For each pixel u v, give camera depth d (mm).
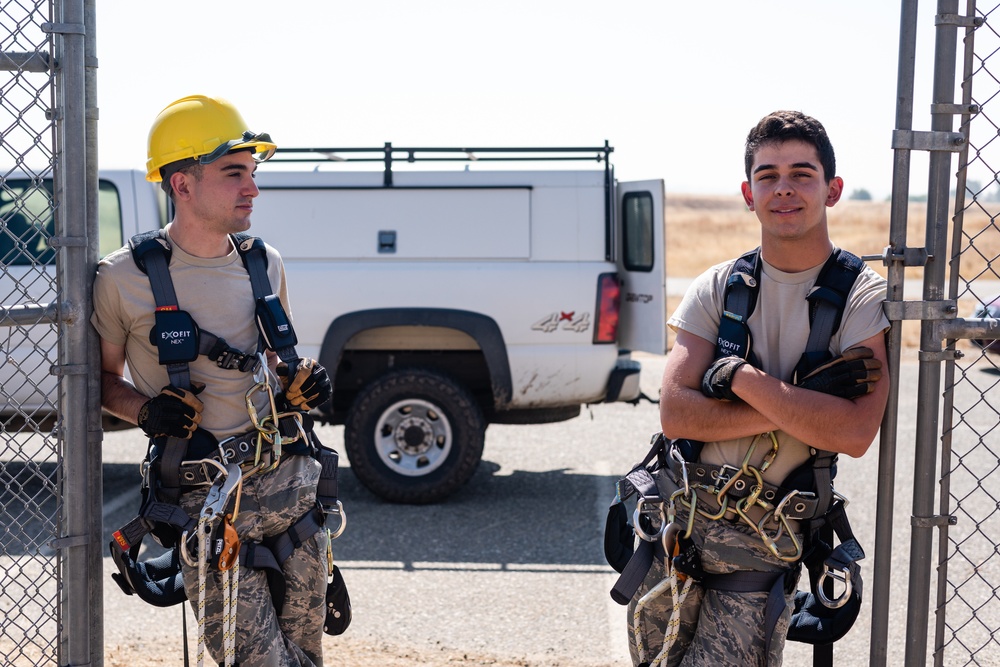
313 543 2680
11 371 6191
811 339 2383
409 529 5938
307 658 2656
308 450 2674
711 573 2479
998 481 7145
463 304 6324
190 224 2537
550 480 7211
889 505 2580
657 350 6250
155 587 2631
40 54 2535
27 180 6371
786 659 4125
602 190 6367
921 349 2553
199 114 2510
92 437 2672
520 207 6363
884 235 48719
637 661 2605
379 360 6664
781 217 2346
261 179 6418
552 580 5062
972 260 19859
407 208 6398
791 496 2371
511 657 4078
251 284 2631
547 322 6324
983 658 4062
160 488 2512
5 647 3945
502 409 6434
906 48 2457
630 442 8609
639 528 2482
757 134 2385
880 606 2625
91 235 2672
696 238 50406
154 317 2521
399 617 4547
